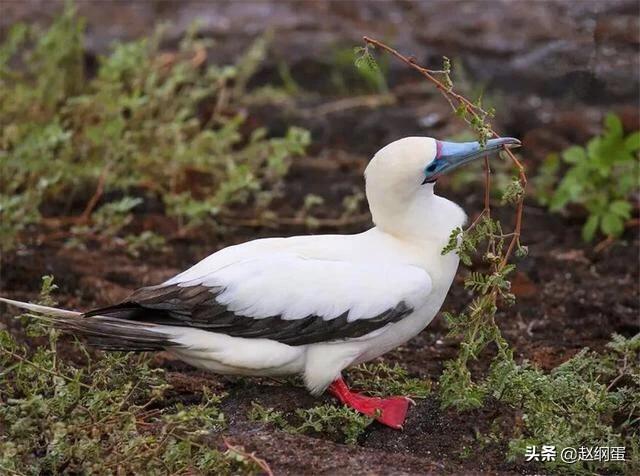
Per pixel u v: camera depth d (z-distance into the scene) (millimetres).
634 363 10312
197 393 10391
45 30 20578
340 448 9055
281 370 9625
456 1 22547
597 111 17984
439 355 11555
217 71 16922
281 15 22219
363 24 22016
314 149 17703
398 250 9727
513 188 9453
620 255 14305
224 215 15172
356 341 9547
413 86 19656
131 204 14008
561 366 10000
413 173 9641
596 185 14992
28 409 8836
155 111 16375
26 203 13820
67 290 12883
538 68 19281
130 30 21312
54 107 15961
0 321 11719
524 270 13883
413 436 9609
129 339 9383
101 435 9023
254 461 8406
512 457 9055
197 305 9336
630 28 17469
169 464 8523
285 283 9359
